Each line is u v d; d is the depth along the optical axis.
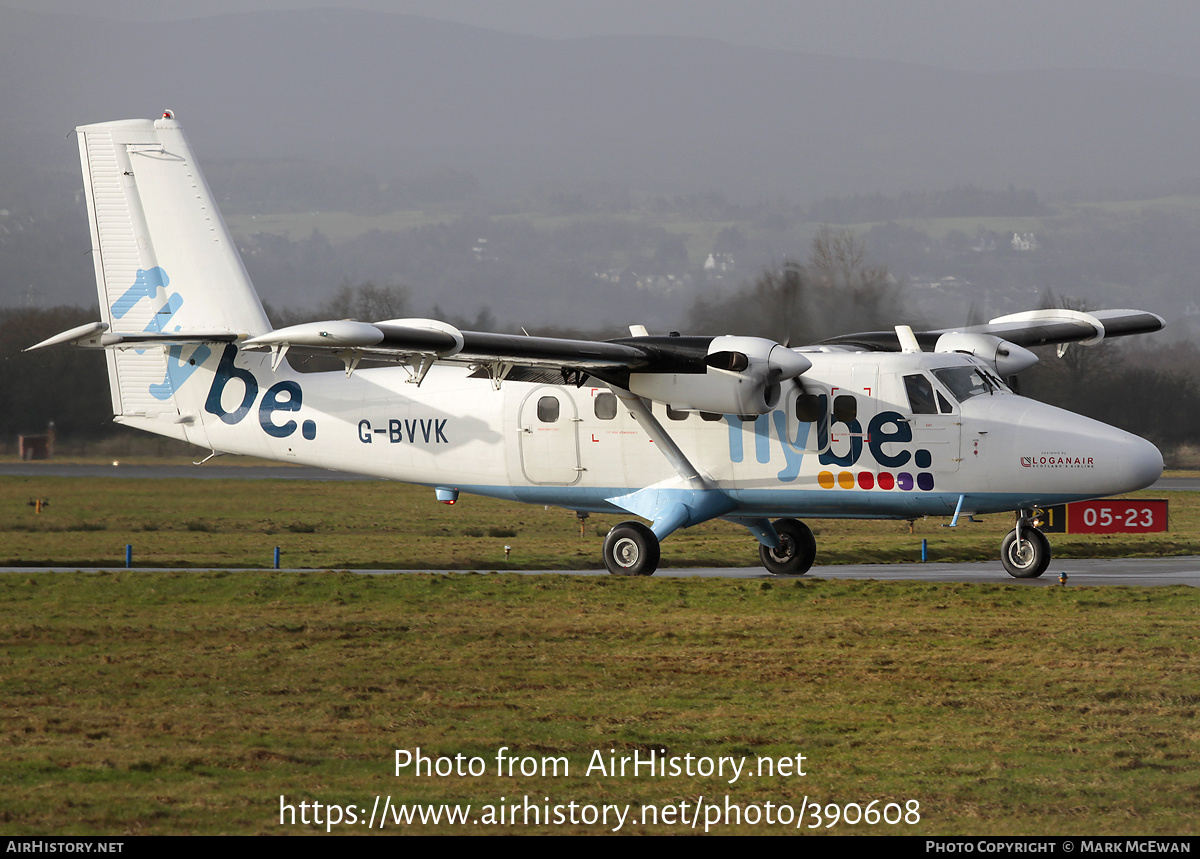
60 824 23.55
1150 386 172.62
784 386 58.78
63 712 32.59
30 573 57.69
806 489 58.91
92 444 180.38
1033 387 170.88
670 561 73.50
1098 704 33.59
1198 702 33.66
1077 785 26.58
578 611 49.00
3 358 180.62
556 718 32.25
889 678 36.91
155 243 66.81
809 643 42.31
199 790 25.78
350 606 50.50
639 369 57.25
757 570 69.38
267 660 39.59
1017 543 59.44
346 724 31.47
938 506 57.84
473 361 55.53
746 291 109.88
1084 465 55.72
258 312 66.75
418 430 64.75
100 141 66.88
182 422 67.75
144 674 37.47
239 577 55.19
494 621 46.88
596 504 62.97
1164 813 24.83
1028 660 39.12
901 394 57.62
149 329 67.12
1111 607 48.69
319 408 66.25
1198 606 48.69
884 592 52.03
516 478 63.53
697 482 59.78
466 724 31.59
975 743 29.86
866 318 120.00
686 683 36.44
